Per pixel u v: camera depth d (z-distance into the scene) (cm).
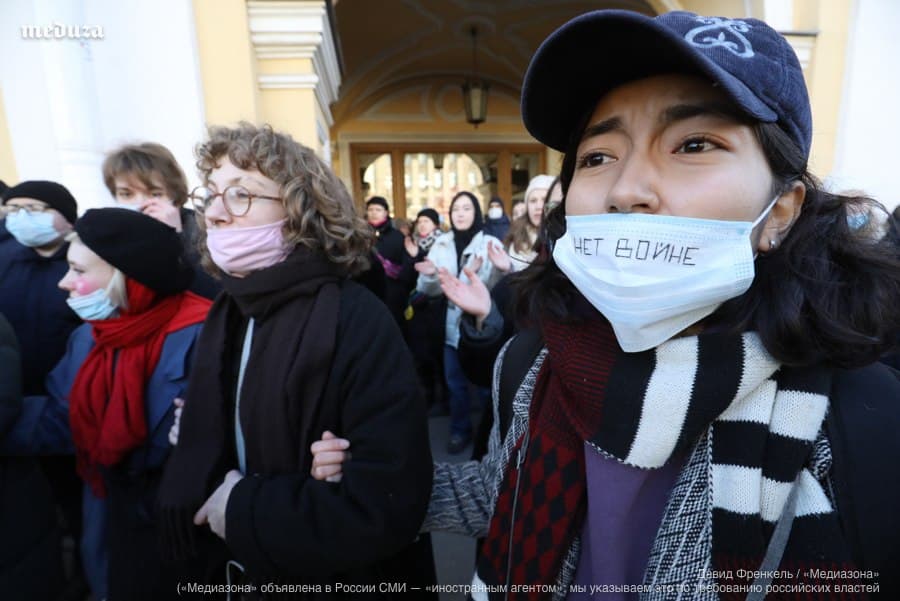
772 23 358
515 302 91
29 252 181
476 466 104
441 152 783
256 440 99
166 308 133
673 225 59
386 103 751
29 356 177
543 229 93
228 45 277
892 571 53
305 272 100
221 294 115
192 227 154
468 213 342
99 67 263
